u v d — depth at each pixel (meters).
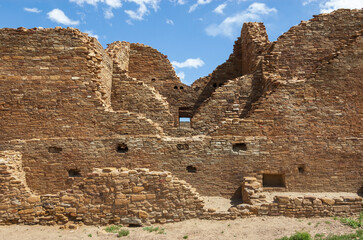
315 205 12.00
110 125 14.84
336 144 14.93
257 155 14.73
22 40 15.07
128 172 11.88
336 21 18.36
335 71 15.38
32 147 14.62
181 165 14.59
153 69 22.19
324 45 18.14
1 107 14.80
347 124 15.08
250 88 17.64
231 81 17.64
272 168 14.68
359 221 11.01
